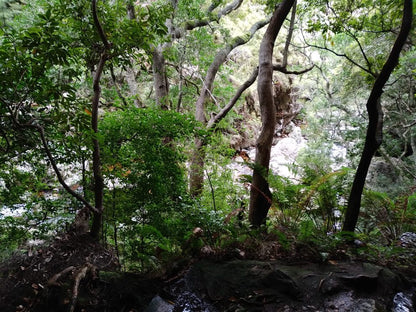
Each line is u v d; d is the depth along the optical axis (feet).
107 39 8.72
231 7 32.32
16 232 9.54
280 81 63.72
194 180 16.96
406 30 9.59
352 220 11.38
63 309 6.76
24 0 15.03
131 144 11.06
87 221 10.36
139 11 9.64
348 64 38.86
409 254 10.42
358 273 8.64
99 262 9.02
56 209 10.82
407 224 13.26
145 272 9.12
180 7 25.52
